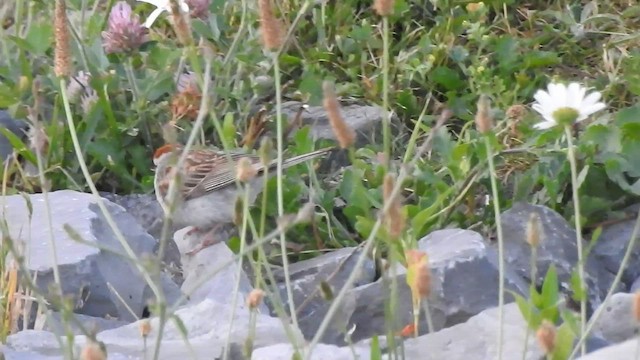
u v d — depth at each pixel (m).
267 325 6.23
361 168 8.94
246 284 7.43
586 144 8.77
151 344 6.09
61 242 7.45
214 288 7.35
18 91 9.41
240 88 10.08
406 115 10.58
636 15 11.77
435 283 6.88
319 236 8.59
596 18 11.55
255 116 9.89
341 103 10.68
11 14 11.84
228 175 8.61
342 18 11.75
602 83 10.84
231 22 11.25
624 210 8.77
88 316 6.98
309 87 10.29
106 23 10.70
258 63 10.52
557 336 4.95
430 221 8.41
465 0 11.93
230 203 8.62
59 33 5.60
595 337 5.77
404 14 11.75
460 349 5.83
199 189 8.63
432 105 10.76
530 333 5.34
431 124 10.36
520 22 12.09
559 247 7.87
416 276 4.38
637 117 8.92
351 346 4.96
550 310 5.35
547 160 8.87
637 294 4.37
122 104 9.97
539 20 11.95
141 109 9.65
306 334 6.89
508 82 10.89
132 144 9.67
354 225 8.46
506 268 7.38
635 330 6.16
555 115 4.96
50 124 9.55
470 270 6.97
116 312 7.23
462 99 10.50
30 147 9.56
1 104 9.49
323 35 11.40
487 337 5.84
